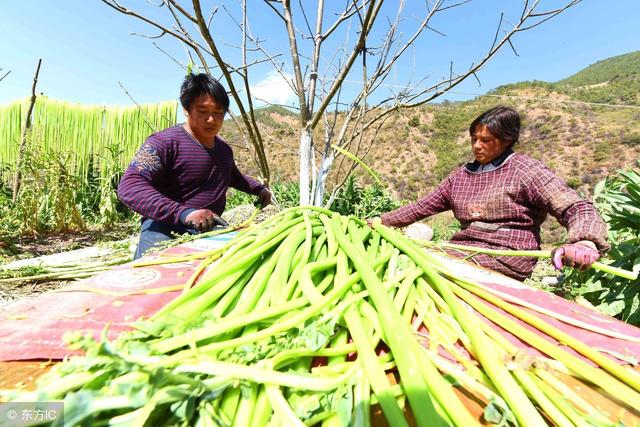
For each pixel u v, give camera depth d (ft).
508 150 7.01
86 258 14.14
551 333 3.06
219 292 3.04
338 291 2.90
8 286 9.69
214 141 7.80
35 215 19.98
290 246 3.71
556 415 2.05
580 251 4.49
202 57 6.93
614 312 7.54
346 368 2.39
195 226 6.05
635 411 2.27
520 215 6.63
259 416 1.99
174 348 2.21
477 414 2.19
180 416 1.83
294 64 7.01
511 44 6.52
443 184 8.02
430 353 2.53
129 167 6.74
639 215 7.90
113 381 1.84
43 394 1.74
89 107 26.43
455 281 3.81
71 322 2.99
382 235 4.58
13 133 25.03
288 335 2.53
